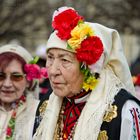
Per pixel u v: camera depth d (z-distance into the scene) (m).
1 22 14.83
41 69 4.03
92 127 2.91
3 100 3.88
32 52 16.61
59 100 3.15
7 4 14.95
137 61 6.07
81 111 3.05
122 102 2.94
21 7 15.05
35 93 4.06
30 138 3.49
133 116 2.94
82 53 2.89
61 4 15.29
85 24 2.96
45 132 3.13
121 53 3.08
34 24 15.51
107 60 3.04
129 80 3.10
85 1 15.26
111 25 15.01
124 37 21.27
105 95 2.97
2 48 3.93
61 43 2.93
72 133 3.05
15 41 15.34
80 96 3.04
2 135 3.86
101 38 3.01
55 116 3.13
